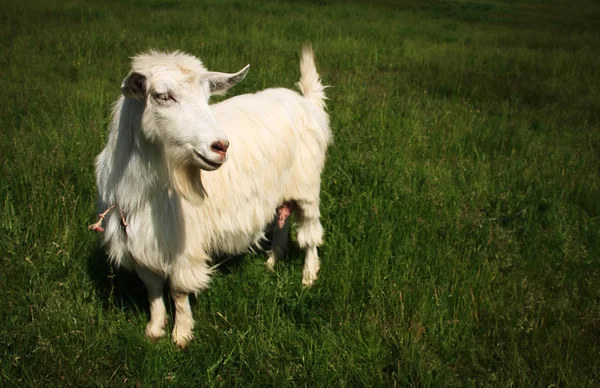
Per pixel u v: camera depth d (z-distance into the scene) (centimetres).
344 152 595
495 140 693
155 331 356
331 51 1137
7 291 352
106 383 307
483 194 555
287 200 415
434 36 1523
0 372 297
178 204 323
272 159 379
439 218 494
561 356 347
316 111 435
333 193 534
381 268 418
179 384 314
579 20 2297
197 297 383
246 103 388
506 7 2605
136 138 297
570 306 398
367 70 1034
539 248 468
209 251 363
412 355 339
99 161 336
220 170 346
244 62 959
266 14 1616
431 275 411
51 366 309
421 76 1005
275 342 350
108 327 346
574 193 575
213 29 1227
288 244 470
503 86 969
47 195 440
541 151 672
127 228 317
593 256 461
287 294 397
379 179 544
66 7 1350
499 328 372
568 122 814
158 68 282
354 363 339
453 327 366
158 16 1340
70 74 809
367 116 717
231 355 339
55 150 488
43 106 648
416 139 658
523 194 562
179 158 286
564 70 1154
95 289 377
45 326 331
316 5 1977
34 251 391
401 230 468
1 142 536
